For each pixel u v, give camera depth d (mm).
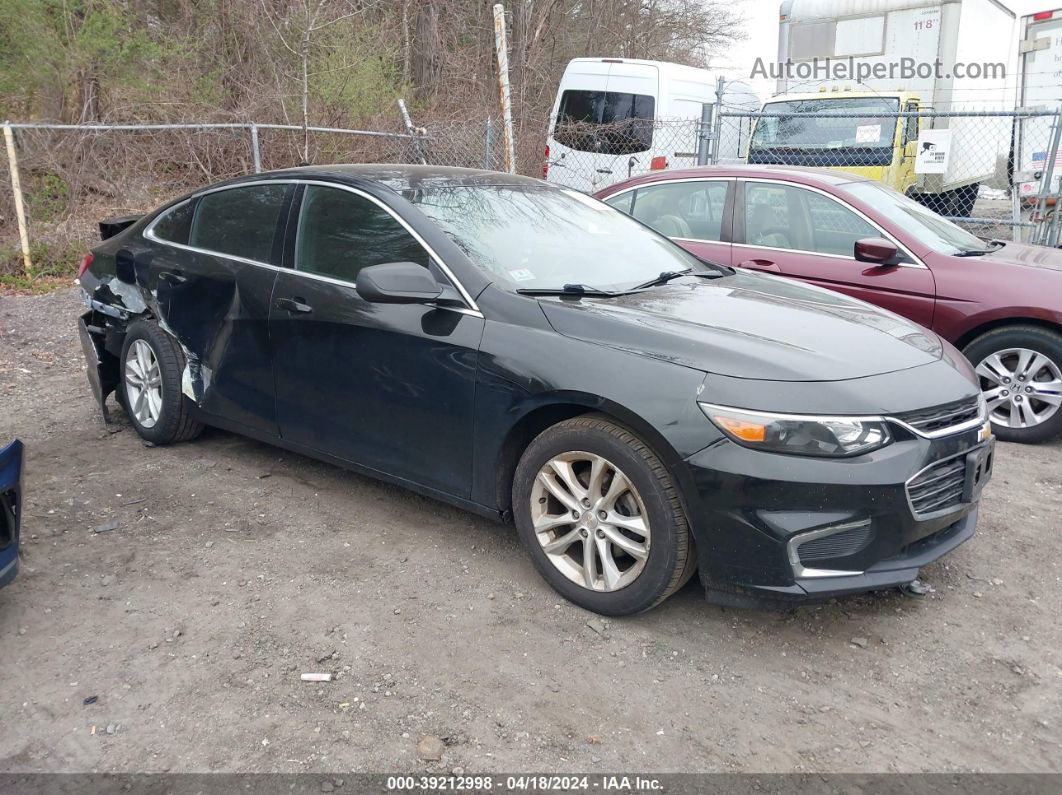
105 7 12359
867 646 3264
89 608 3391
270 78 13133
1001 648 3266
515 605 3469
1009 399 5461
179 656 3096
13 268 9562
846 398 3021
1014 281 5344
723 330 3352
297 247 4227
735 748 2713
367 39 14172
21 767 2568
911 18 12250
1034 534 4199
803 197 6113
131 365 5043
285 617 3352
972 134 12773
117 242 5246
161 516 4176
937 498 3186
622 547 3264
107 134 10609
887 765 2654
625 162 12312
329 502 4367
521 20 17875
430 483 3803
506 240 3965
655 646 3219
